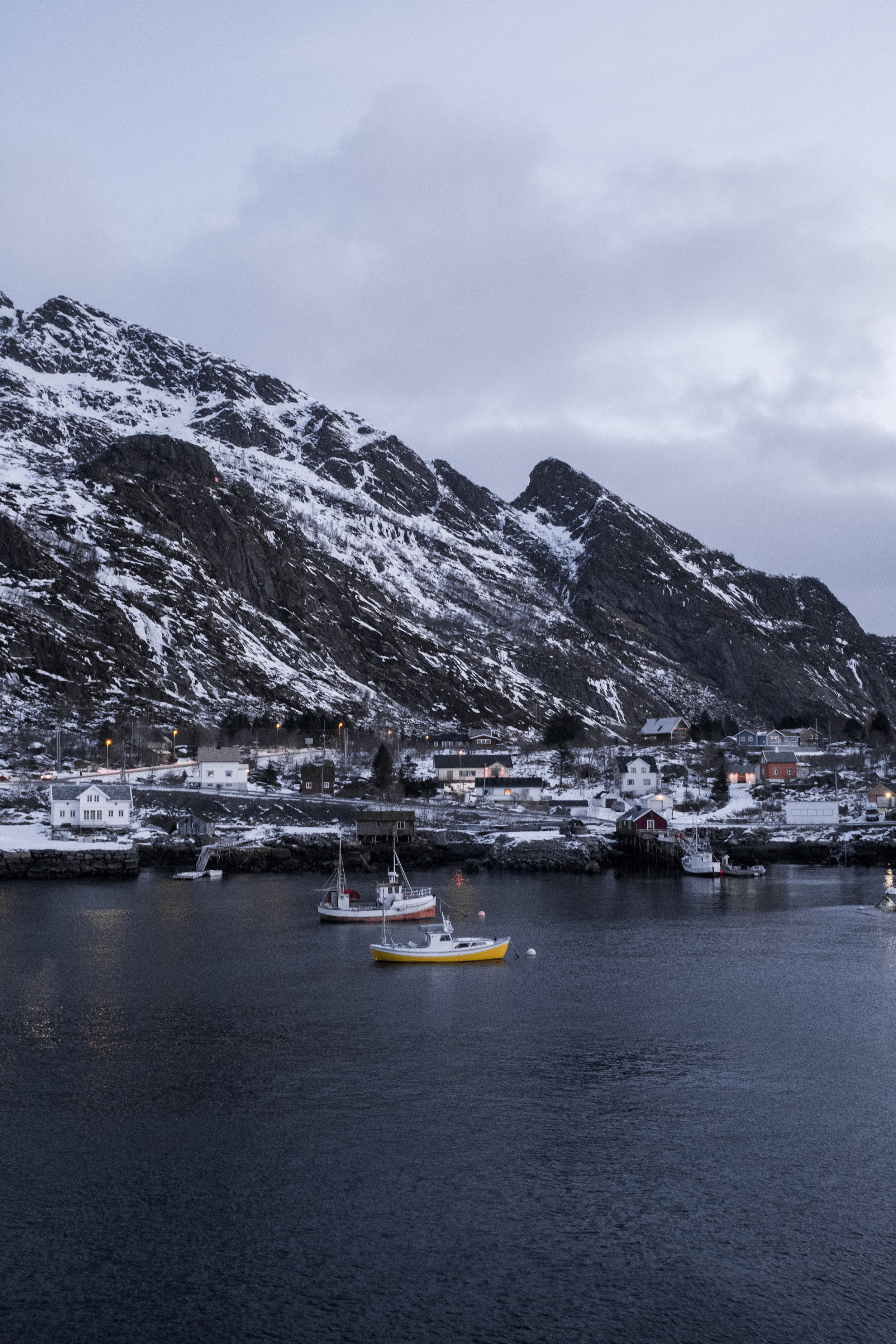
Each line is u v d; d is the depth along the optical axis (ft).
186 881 488.02
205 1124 175.63
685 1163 160.86
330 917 377.71
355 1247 136.98
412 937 339.77
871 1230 140.97
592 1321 121.29
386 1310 123.24
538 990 268.21
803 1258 134.21
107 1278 129.70
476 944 303.89
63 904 415.85
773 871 547.08
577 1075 199.72
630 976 285.43
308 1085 194.59
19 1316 121.90
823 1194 150.92
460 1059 209.15
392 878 424.05
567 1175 157.07
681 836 581.94
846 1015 242.78
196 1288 127.75
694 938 342.64
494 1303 124.77
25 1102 185.78
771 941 337.31
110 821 569.64
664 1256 134.72
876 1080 197.06
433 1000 257.34
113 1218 144.15
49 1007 249.96
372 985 275.18
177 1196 150.51
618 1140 169.27
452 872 526.57
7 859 494.59
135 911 397.60
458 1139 169.68
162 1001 255.91
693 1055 212.43
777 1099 186.91
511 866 538.06
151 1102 185.47
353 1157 162.91
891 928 363.35
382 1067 204.44
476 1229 141.28
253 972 290.35
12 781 655.76
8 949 320.29
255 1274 130.52
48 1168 159.12
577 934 351.05
